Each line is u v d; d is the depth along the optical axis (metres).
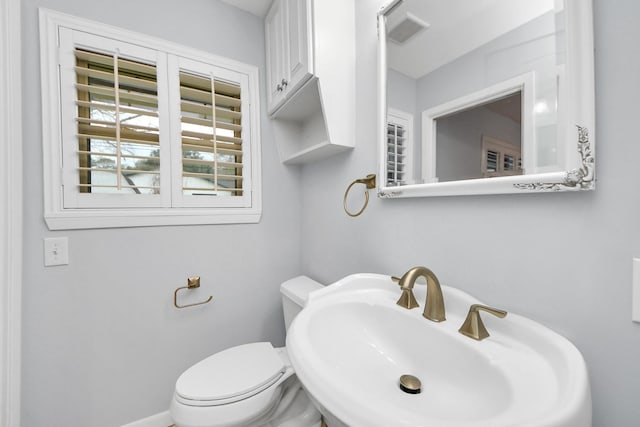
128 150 1.17
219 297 1.38
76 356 1.07
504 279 0.61
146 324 1.20
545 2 0.51
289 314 1.34
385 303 0.76
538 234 0.54
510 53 0.57
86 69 1.05
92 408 1.10
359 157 1.08
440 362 0.59
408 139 0.83
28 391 0.98
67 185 1.03
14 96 0.92
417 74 0.80
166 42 1.21
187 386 0.88
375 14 0.98
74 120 1.05
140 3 1.16
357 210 1.11
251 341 1.48
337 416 0.36
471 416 0.48
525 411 0.36
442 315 0.65
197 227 1.32
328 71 1.02
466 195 0.67
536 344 0.51
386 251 0.96
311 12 0.99
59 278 1.03
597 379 0.47
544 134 0.51
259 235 1.49
